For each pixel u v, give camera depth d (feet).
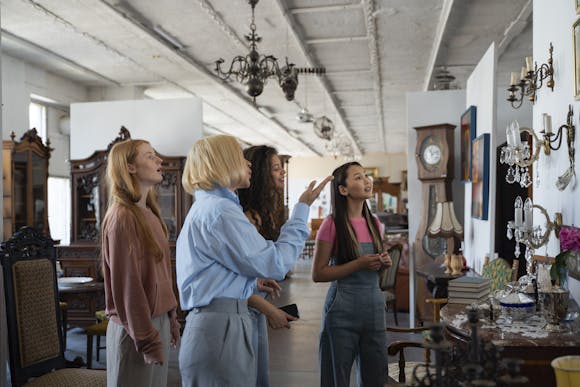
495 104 13.20
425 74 34.68
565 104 9.38
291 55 30.37
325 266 9.19
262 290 7.91
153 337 7.52
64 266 23.21
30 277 9.75
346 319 8.86
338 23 25.52
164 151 25.35
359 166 9.37
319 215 78.48
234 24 25.20
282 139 66.08
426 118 21.44
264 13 23.90
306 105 45.16
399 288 24.54
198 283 6.05
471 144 16.12
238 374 5.96
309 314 23.94
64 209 36.09
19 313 9.45
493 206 13.20
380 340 8.92
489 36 26.84
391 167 80.69
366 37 27.27
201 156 6.26
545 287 7.68
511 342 6.78
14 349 9.29
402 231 44.01
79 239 23.84
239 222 5.99
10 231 23.31
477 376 4.29
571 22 9.05
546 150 10.04
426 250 20.13
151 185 8.74
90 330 14.48
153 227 8.68
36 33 25.94
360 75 35.06
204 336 5.93
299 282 34.37
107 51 28.78
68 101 34.47
